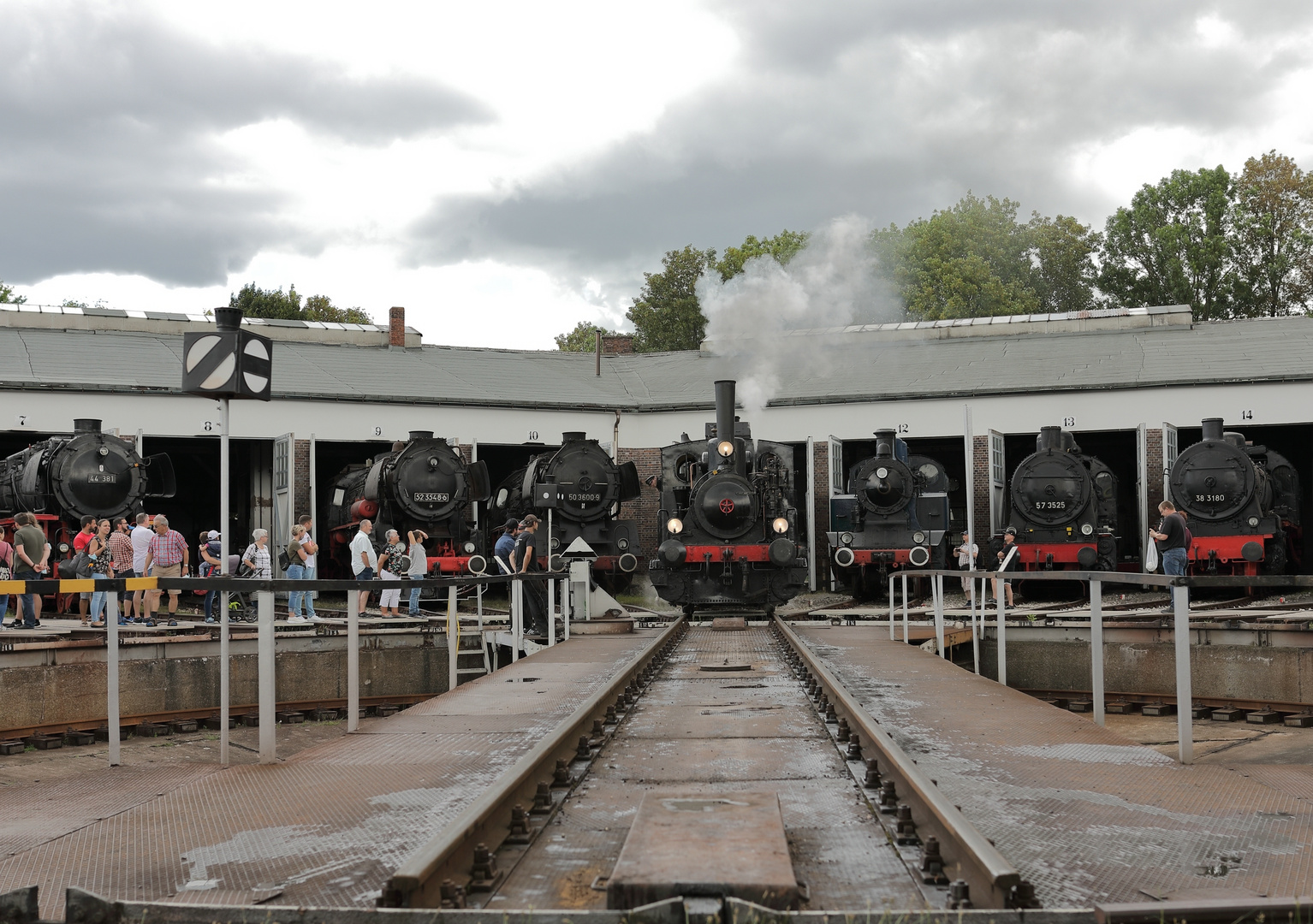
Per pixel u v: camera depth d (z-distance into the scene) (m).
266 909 3.88
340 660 14.55
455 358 36.25
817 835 5.16
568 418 32.34
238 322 8.08
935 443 36.44
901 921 3.72
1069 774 6.36
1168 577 6.92
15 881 4.59
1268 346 31.52
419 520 25.81
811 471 31.78
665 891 3.74
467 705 9.58
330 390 30.03
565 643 15.99
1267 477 27.14
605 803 5.88
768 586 20.91
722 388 21.36
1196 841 4.90
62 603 21.78
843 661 12.66
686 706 9.39
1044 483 27.20
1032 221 59.03
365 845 5.05
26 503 23.66
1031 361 33.12
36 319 32.75
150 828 5.42
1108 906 3.70
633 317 61.38
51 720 11.98
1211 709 13.29
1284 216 54.78
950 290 51.22
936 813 4.68
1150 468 29.20
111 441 23.64
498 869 4.63
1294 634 12.70
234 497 35.47
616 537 27.42
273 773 6.79
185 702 13.20
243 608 19.33
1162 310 35.81
